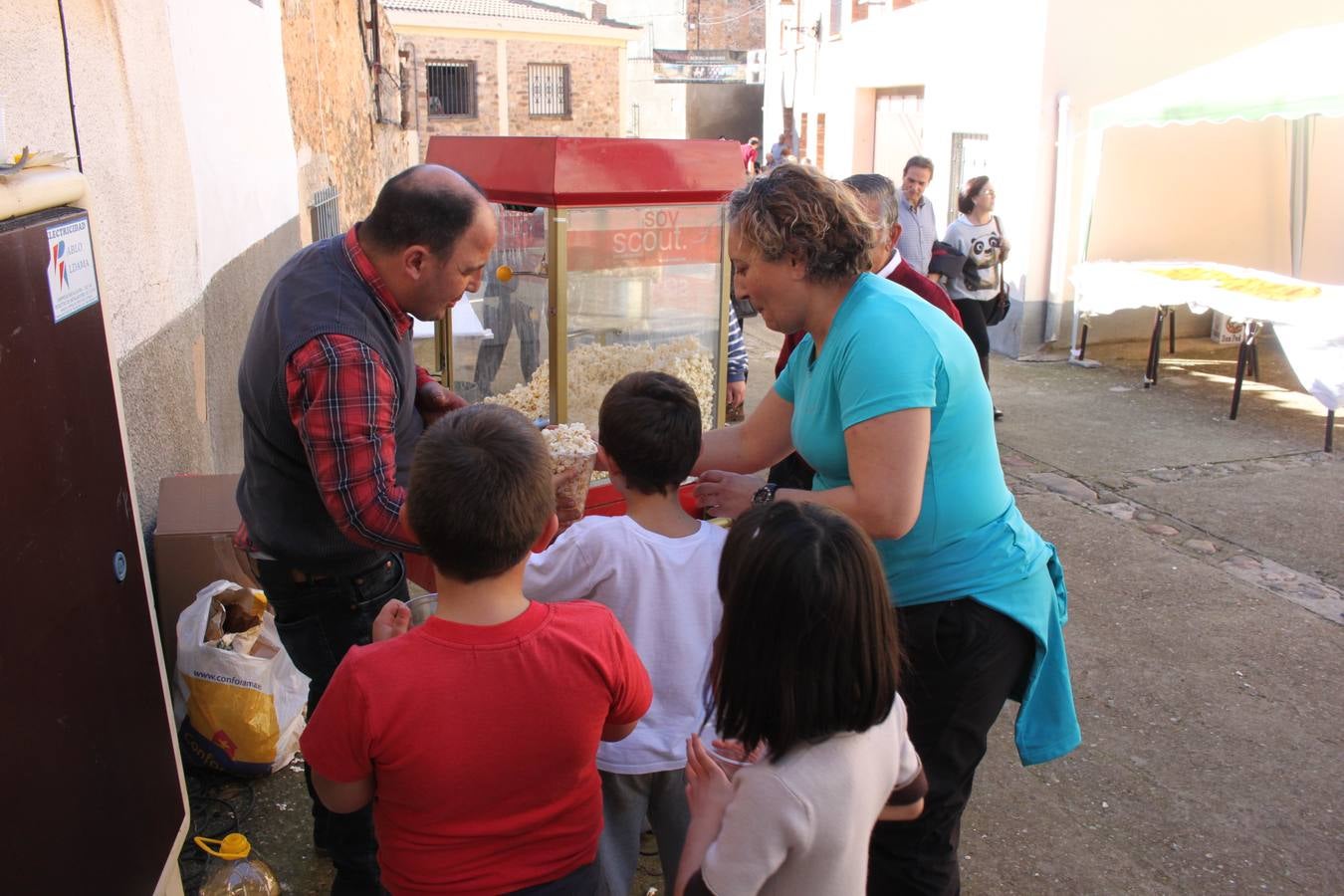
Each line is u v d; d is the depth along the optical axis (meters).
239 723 2.78
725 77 29.06
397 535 1.97
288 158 6.39
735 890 1.35
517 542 1.51
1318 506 5.29
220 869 2.35
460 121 26.09
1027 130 8.60
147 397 3.02
